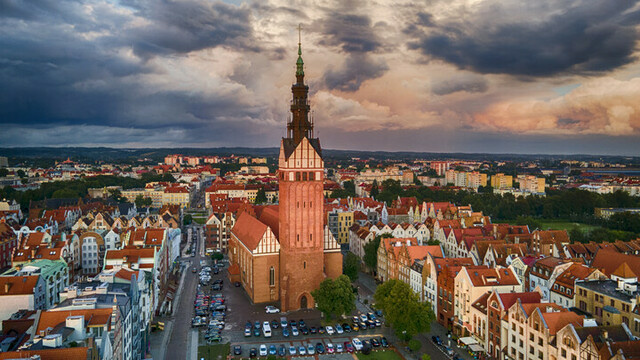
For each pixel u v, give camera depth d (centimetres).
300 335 11169
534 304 8838
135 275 8738
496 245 14200
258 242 13412
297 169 12888
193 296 14112
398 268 14312
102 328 6712
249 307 13162
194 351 10119
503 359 9212
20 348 6125
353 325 11656
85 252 16412
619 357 6731
